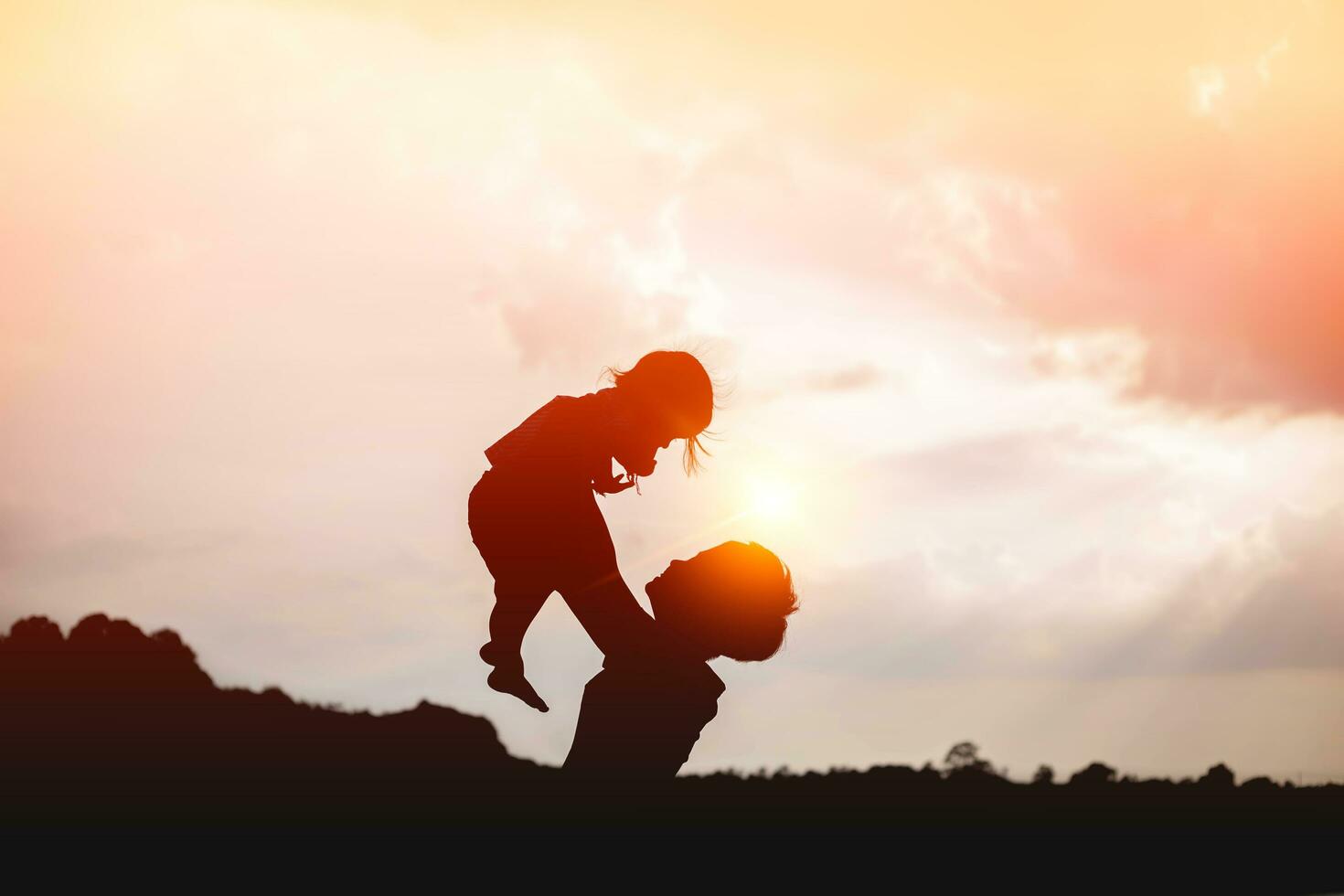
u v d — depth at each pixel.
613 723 2.81
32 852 2.01
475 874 2.22
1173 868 2.53
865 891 2.28
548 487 2.95
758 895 2.22
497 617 2.96
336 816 2.35
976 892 2.24
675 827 2.55
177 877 1.95
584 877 2.29
